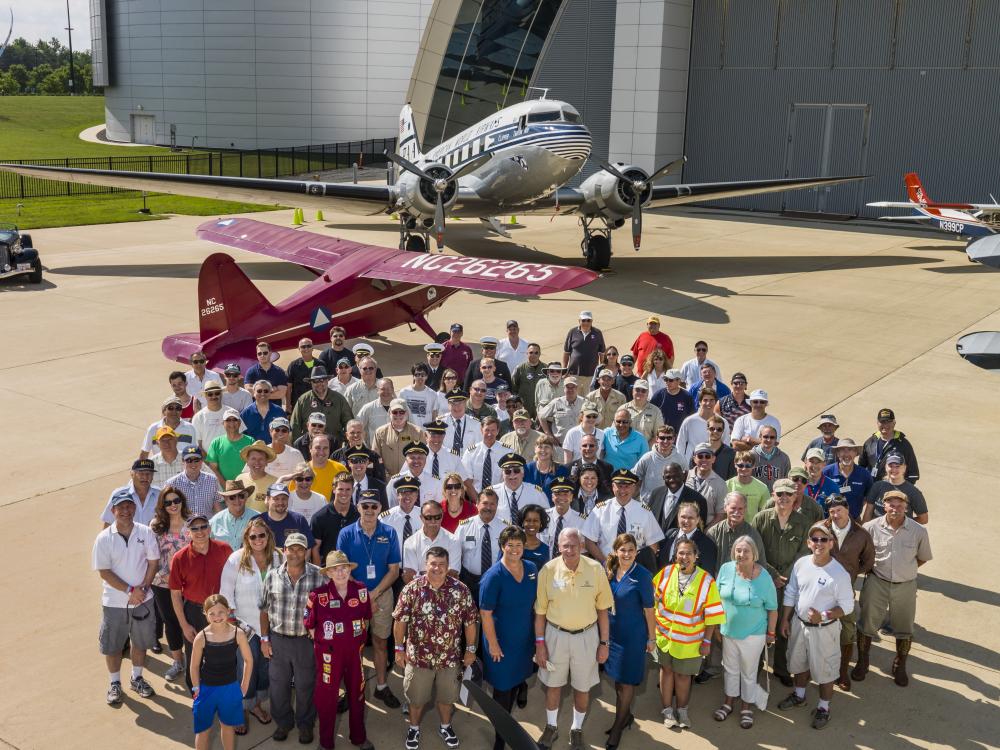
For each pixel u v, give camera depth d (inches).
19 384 574.2
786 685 282.4
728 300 865.5
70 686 270.5
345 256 626.8
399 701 271.9
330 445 355.6
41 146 2556.6
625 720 250.2
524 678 255.8
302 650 243.9
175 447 323.3
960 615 319.9
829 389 592.7
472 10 1752.0
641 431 366.9
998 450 489.1
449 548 269.1
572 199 965.8
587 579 242.7
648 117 1557.6
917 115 1401.3
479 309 812.6
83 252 1077.8
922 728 258.5
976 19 1320.1
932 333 748.6
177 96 2529.5
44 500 403.9
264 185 916.0
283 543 274.2
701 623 251.4
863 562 273.1
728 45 1550.2
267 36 2369.6
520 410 345.4
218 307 525.0
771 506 301.7
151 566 264.7
